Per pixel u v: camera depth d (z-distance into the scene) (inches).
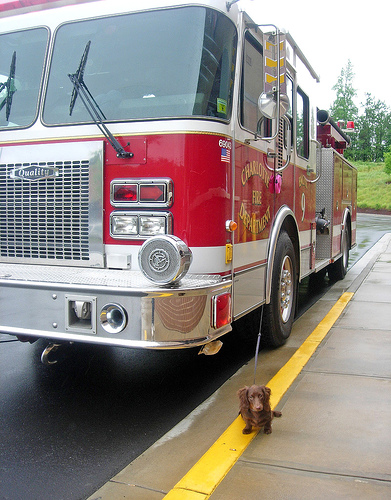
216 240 140.9
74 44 155.9
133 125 141.4
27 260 156.3
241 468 111.8
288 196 211.3
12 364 190.7
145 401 157.2
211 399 153.5
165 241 121.5
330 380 161.5
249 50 163.5
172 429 135.0
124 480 111.1
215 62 143.7
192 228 137.9
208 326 130.3
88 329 127.6
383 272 386.0
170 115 140.2
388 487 103.7
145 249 124.1
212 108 142.0
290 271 210.5
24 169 154.5
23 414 147.3
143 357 199.0
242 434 127.3
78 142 147.8
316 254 308.2
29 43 162.6
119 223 143.3
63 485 110.9
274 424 132.1
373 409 139.8
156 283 123.8
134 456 123.4
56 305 130.3
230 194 146.9
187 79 141.7
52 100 155.1
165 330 123.4
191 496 101.8
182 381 173.8
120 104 146.6
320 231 301.9
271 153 183.3
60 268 148.9
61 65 156.3
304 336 217.2
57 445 129.1
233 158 148.9
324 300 289.0
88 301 126.6
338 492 102.1
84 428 138.6
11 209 157.3
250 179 164.1
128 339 124.4
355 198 419.5
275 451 118.7
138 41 148.2
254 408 119.5
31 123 155.8
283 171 202.2
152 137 139.6
